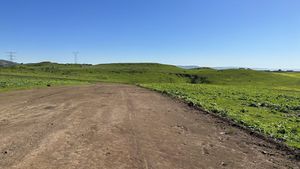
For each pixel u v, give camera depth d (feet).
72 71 647.15
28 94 120.88
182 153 40.93
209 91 175.42
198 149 43.55
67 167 33.53
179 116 73.31
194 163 36.83
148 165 35.14
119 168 33.76
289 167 37.14
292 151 44.11
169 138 49.42
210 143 47.44
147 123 61.77
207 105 95.76
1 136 46.78
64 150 40.09
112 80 499.51
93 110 77.36
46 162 35.04
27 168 32.89
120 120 63.67
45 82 242.37
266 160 39.63
